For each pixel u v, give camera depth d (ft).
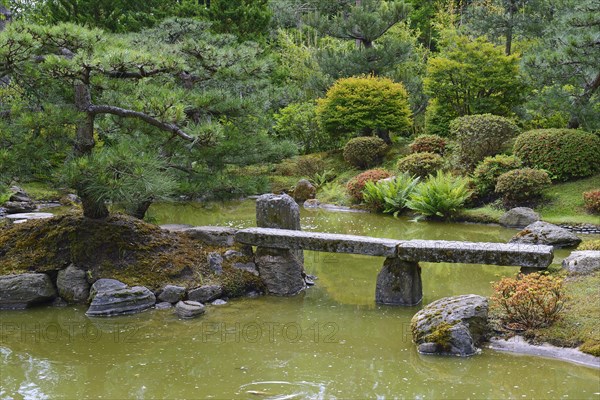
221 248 26.09
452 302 19.33
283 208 26.45
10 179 23.12
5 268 23.86
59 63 22.29
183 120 24.95
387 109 62.59
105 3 71.92
